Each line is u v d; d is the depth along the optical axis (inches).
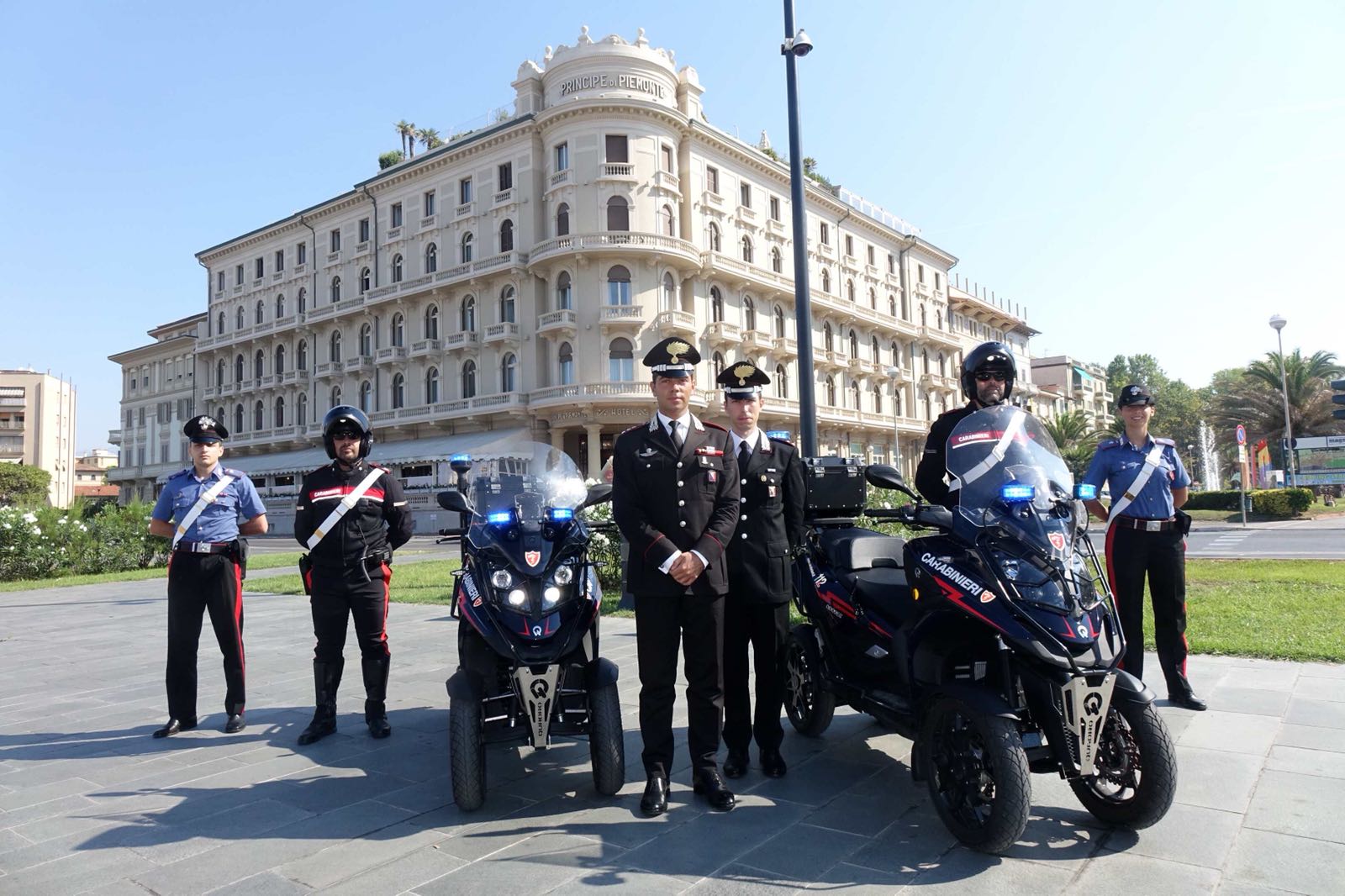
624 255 1360.7
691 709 159.8
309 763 185.8
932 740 139.4
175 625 214.2
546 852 134.0
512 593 152.6
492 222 1488.7
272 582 602.9
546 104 1455.5
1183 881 117.3
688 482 158.9
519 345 1440.7
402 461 1440.7
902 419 2066.9
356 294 1720.0
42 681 285.4
